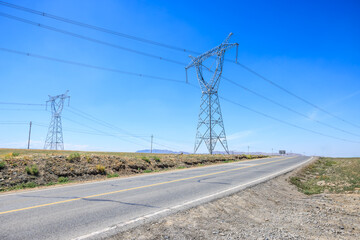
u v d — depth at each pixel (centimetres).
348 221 689
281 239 513
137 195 945
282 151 10494
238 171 2033
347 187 1409
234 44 4350
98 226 557
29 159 1521
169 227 565
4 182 1173
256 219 682
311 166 2995
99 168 1677
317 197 1116
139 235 506
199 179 1471
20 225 557
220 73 4588
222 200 883
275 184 1404
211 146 4534
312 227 618
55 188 1129
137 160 2205
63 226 553
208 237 511
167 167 2380
